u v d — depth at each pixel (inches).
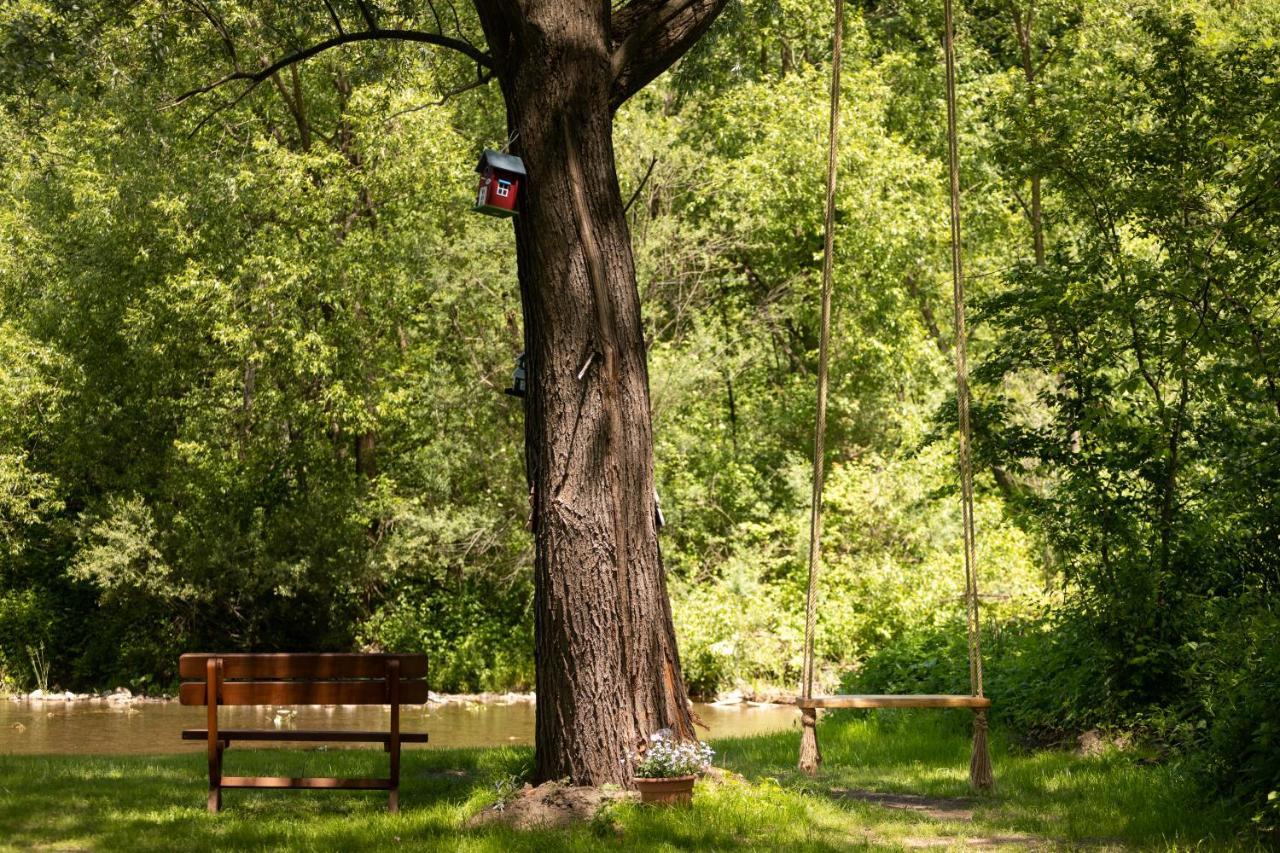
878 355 981.8
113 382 915.4
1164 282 342.3
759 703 813.9
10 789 314.7
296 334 830.5
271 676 281.9
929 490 888.3
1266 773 258.4
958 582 828.0
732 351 1016.2
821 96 971.9
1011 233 1019.9
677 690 286.5
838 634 856.3
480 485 918.4
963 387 317.1
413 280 869.2
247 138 866.8
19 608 931.3
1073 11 850.1
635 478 284.7
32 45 419.5
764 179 953.5
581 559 276.7
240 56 792.3
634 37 299.4
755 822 256.2
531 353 289.0
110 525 855.1
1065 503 393.7
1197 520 364.8
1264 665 267.3
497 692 904.3
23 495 903.1
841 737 429.4
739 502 983.6
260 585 875.4
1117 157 382.6
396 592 951.6
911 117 1053.8
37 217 883.4
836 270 965.8
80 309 875.4
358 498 898.1
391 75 539.5
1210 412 371.6
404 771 352.8
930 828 265.1
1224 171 365.4
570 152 285.7
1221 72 375.2
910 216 941.2
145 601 885.2
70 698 883.4
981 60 1057.5
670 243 935.7
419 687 282.0
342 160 853.8
